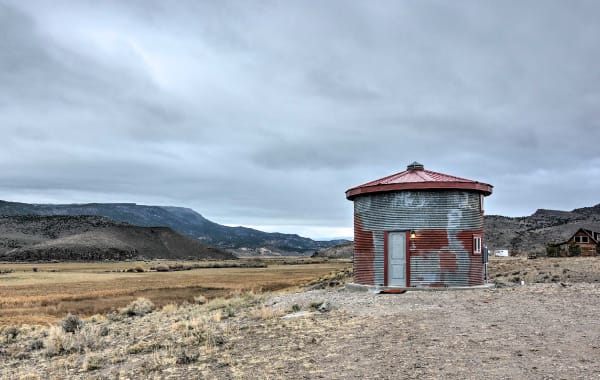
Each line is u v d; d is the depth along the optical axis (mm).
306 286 44875
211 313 23734
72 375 13734
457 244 24656
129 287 58969
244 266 140125
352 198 27781
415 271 24656
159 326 21188
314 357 12812
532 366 10789
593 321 14836
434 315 16984
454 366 11133
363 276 26359
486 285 25266
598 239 66500
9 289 56969
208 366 12984
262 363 12758
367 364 11812
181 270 115812
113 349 17047
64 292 52344
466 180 25250
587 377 9922
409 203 24984
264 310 20359
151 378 12414
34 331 24469
